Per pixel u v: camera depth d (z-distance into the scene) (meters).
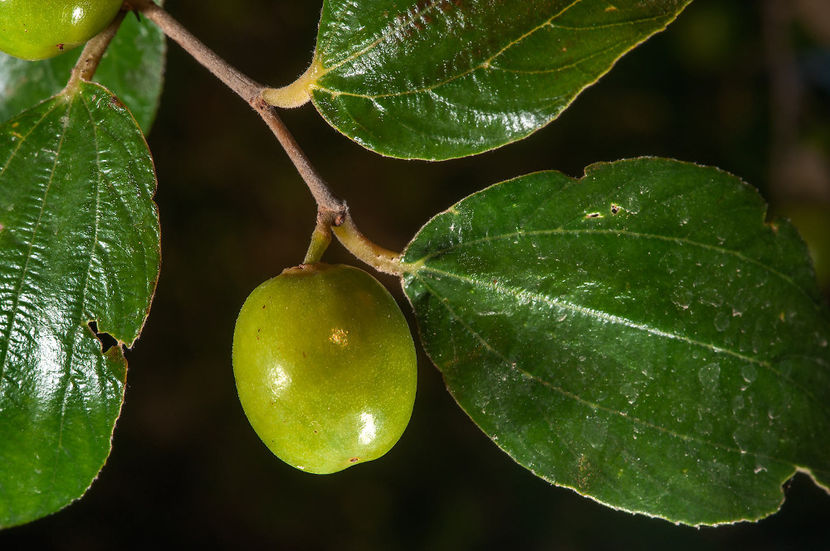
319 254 0.25
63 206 0.25
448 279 0.26
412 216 0.51
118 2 0.25
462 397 0.26
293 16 0.51
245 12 0.50
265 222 0.50
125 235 0.25
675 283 0.26
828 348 0.26
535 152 0.52
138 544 0.48
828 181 0.43
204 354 0.49
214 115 0.50
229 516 0.49
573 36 0.25
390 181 0.51
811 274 0.26
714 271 0.26
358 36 0.25
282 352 0.25
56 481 0.25
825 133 0.44
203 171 0.49
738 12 0.47
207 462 0.50
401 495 0.51
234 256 0.49
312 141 0.50
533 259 0.26
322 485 0.51
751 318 0.26
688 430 0.26
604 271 0.26
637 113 0.51
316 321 0.25
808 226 0.42
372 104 0.25
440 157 0.25
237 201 0.50
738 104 0.49
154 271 0.25
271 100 0.26
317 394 0.25
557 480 0.26
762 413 0.26
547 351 0.26
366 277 0.25
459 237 0.26
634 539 0.50
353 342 0.25
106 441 0.25
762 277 0.26
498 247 0.26
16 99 0.28
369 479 0.51
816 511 0.48
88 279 0.25
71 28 0.25
